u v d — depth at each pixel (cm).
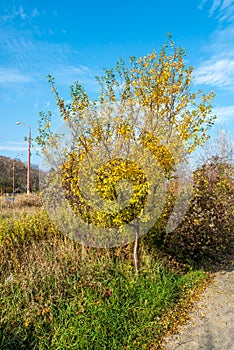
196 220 557
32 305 370
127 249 538
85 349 327
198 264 636
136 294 435
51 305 375
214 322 395
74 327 352
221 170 688
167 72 541
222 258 712
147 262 509
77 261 480
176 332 373
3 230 558
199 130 549
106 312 383
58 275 432
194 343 347
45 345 327
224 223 640
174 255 598
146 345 346
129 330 369
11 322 345
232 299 467
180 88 565
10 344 319
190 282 526
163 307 424
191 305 448
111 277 453
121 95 527
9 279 421
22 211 696
